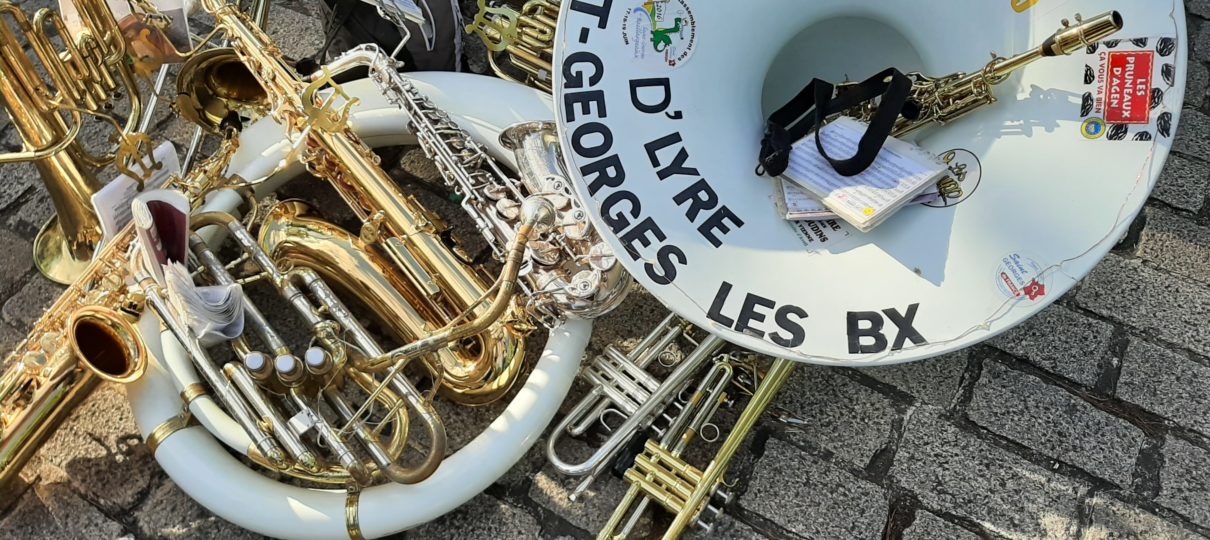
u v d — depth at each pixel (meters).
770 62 2.18
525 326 2.29
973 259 1.87
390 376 2.08
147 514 2.31
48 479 2.34
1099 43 1.80
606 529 2.18
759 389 2.29
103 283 2.25
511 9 2.69
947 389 2.50
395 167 2.82
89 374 2.17
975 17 1.98
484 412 2.44
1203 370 2.52
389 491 2.13
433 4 2.53
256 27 2.43
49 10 2.08
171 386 2.21
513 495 2.35
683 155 2.02
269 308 2.56
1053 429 2.44
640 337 2.57
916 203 1.95
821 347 1.88
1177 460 2.41
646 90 2.00
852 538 2.32
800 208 1.99
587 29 1.95
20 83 2.12
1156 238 2.71
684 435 2.30
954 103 1.97
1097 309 2.60
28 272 2.64
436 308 2.38
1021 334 2.56
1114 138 1.80
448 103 2.52
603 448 2.25
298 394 2.12
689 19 2.03
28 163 2.80
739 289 1.94
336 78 2.67
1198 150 2.87
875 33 2.18
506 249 2.30
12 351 2.54
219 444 2.25
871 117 2.13
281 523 2.10
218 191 2.39
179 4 2.32
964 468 2.39
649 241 1.95
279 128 2.48
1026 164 1.88
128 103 2.92
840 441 2.43
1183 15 1.75
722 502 2.32
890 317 1.87
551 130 2.44
